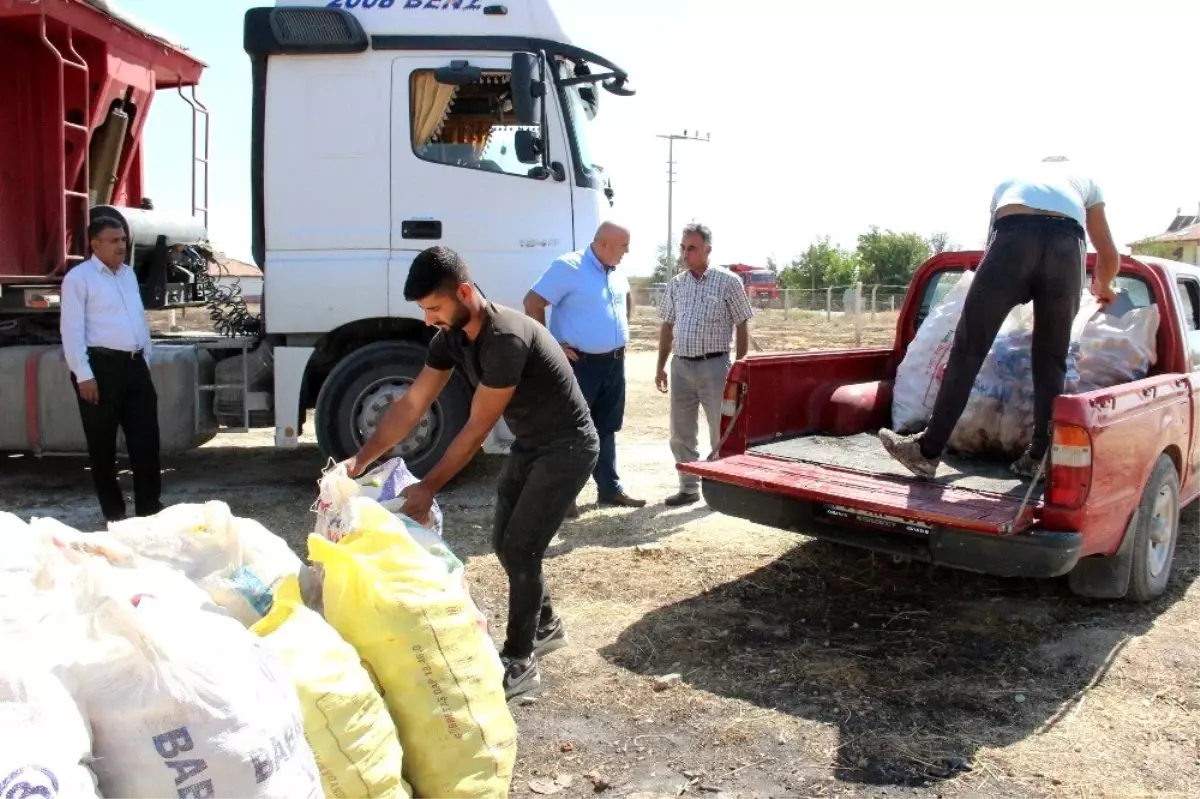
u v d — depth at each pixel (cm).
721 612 490
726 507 489
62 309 609
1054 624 475
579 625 475
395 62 683
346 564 279
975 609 495
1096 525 420
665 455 926
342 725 246
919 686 407
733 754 352
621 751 355
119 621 209
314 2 682
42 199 700
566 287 634
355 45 674
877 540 450
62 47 702
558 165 698
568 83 704
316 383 737
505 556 397
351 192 688
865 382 617
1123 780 335
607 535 626
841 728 371
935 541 421
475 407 370
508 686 396
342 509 318
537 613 405
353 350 714
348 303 687
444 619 282
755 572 551
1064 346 467
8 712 188
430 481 371
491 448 698
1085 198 473
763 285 5272
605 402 680
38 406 719
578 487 396
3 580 230
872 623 477
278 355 696
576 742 362
